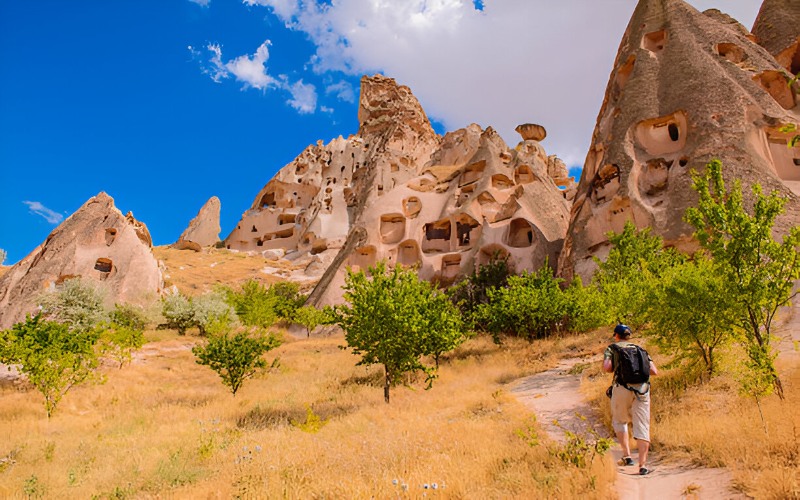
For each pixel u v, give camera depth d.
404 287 14.62
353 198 81.56
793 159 25.94
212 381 19.22
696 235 8.91
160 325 32.03
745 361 7.45
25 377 18.45
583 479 5.19
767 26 36.25
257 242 86.38
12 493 6.58
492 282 33.28
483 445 6.92
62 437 10.52
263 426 10.93
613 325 19.39
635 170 27.91
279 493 5.57
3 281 31.53
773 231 20.91
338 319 14.30
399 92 108.56
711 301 8.67
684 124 27.98
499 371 16.36
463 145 77.38
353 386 16.11
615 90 34.38
